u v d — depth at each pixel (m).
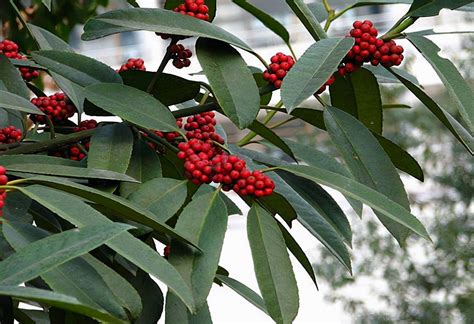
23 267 0.78
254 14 1.12
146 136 1.07
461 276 4.28
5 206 0.99
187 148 0.99
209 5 1.18
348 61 1.06
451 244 4.24
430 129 4.32
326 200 1.11
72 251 0.79
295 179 1.12
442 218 4.32
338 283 4.32
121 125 1.03
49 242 0.80
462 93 1.00
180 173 1.12
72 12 2.15
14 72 1.16
